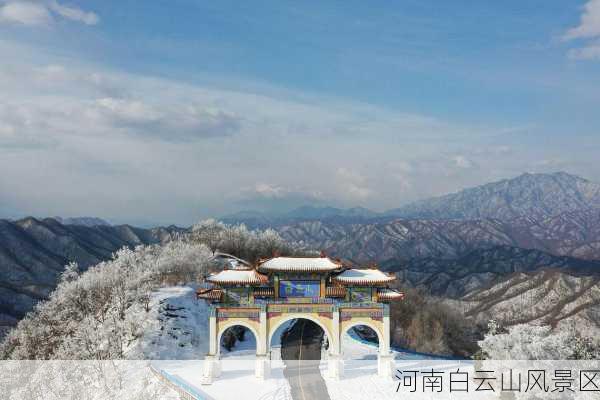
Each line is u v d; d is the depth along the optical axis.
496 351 55.56
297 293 60.75
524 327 58.62
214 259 120.81
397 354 74.56
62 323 84.19
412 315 113.56
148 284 86.69
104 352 67.06
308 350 73.50
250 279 59.62
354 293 61.09
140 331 70.19
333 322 60.41
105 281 92.50
